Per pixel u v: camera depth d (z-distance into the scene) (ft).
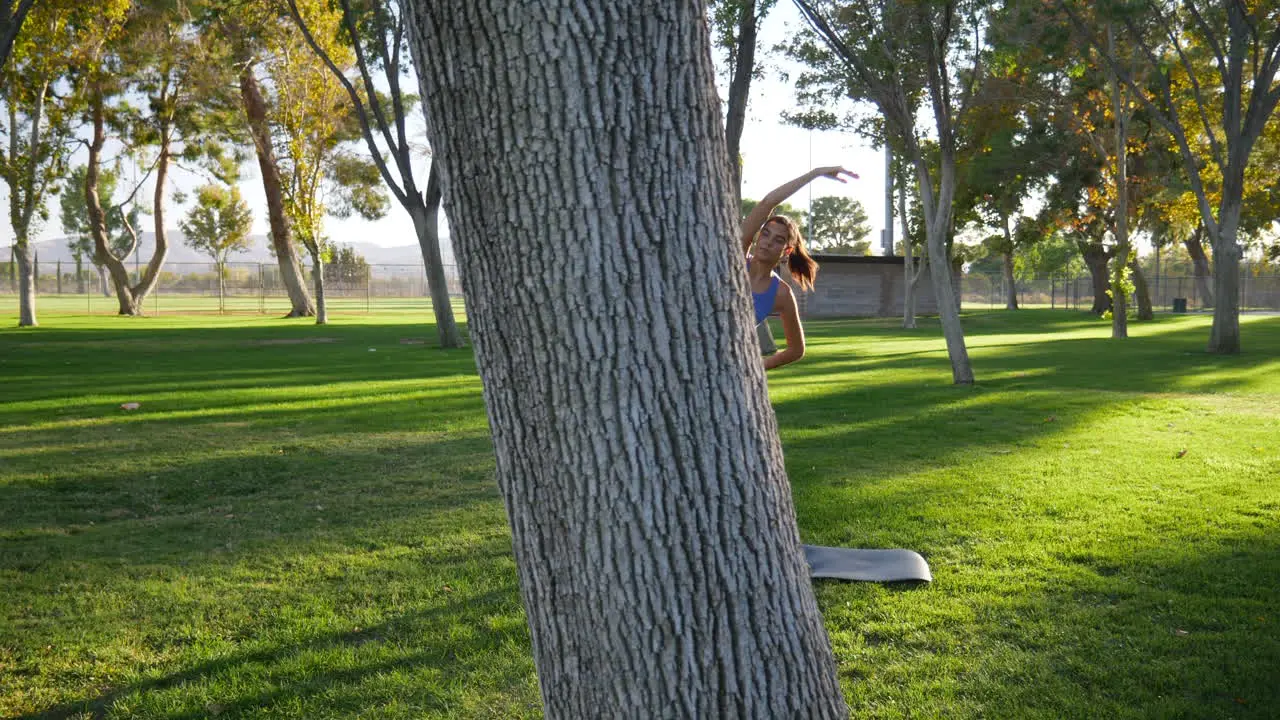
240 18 92.84
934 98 45.50
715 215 6.14
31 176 106.42
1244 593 14.87
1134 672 12.13
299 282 141.69
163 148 137.90
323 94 110.11
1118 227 86.07
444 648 13.38
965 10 44.52
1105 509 20.21
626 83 5.80
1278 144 93.25
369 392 44.80
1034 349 72.38
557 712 6.51
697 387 6.07
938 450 27.89
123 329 102.73
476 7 5.79
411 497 22.90
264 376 52.90
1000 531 18.63
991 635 13.50
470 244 6.16
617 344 5.94
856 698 11.66
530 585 6.48
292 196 115.65
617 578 6.09
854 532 18.75
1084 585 15.34
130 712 11.71
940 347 76.07
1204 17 66.95
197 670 12.93
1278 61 61.67
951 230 118.83
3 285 271.49
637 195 5.88
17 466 26.53
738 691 6.20
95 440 30.99
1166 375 49.62
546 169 5.82
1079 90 87.71
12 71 100.73
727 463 6.16
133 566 17.48
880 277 151.64
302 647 13.64
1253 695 11.36
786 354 14.42
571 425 6.03
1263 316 136.36
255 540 19.16
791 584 6.49
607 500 6.05
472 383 48.96
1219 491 21.70
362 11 70.18
